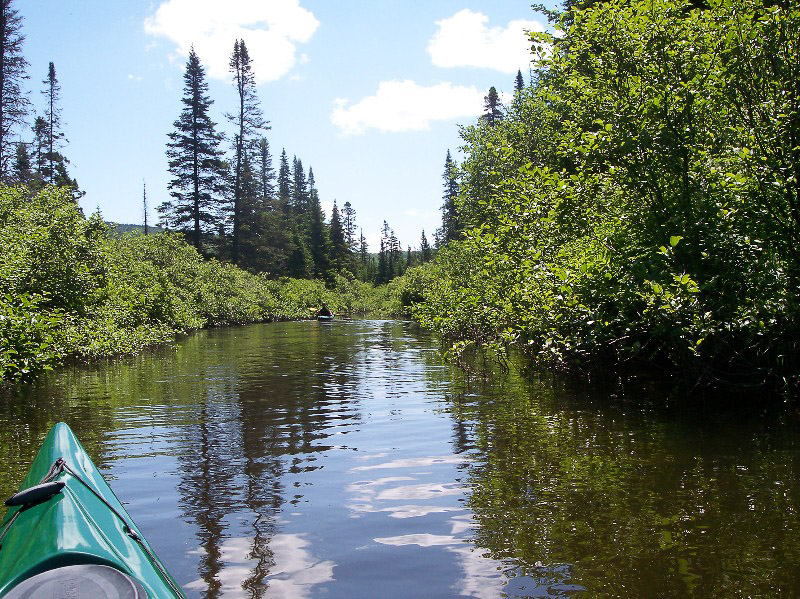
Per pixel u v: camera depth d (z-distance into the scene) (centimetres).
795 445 539
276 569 340
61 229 1523
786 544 352
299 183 8025
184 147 4662
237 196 4944
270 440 619
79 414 755
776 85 699
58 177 4069
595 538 369
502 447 570
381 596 309
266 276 5047
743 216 711
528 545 362
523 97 1709
